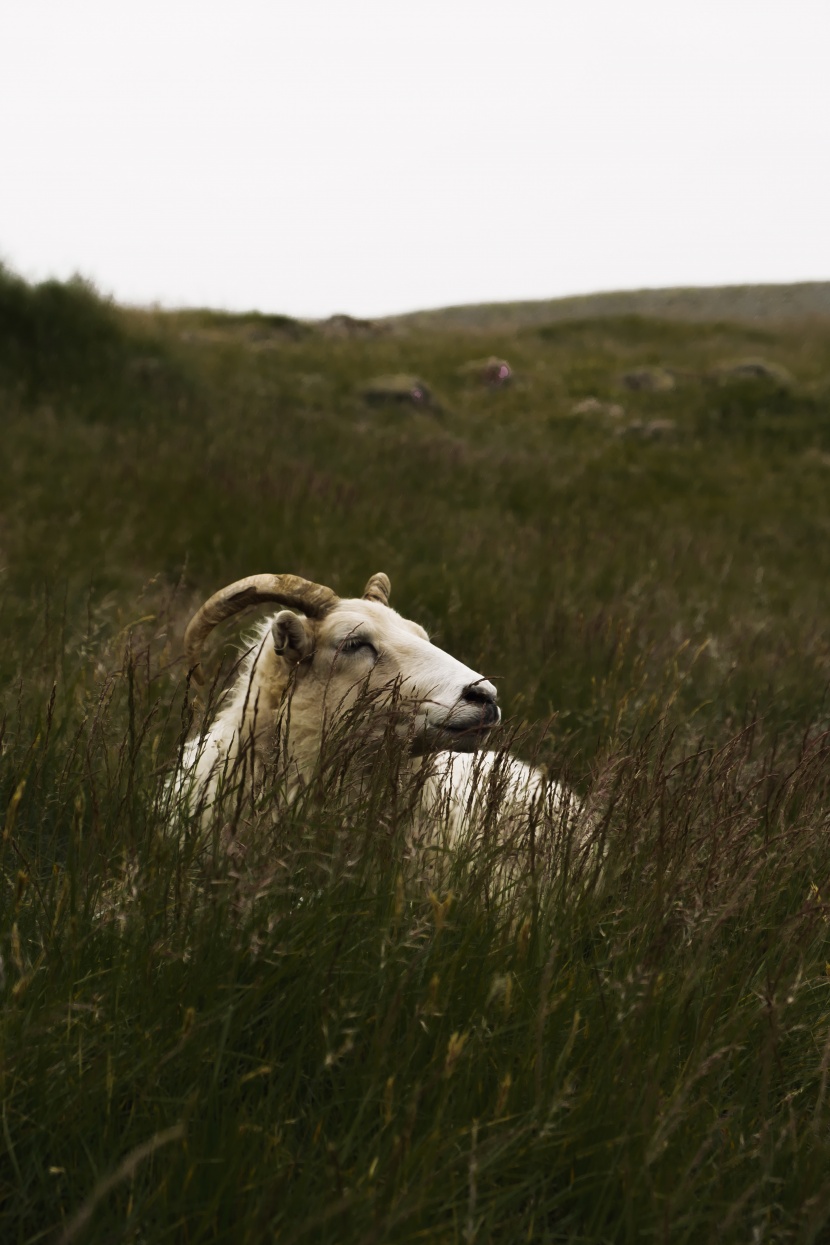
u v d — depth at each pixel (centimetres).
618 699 542
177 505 909
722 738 489
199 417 1335
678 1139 235
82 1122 220
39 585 675
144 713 360
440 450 1477
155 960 250
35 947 263
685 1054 266
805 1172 238
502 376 2380
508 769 323
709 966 286
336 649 380
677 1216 218
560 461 1702
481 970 259
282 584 389
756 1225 224
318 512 955
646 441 1978
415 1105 212
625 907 289
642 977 254
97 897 272
